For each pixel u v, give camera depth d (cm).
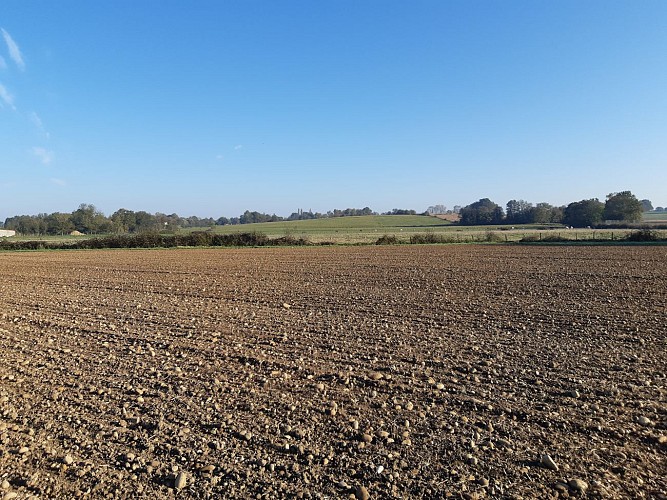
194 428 621
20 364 902
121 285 2050
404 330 1132
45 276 2505
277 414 660
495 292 1678
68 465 534
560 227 10675
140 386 777
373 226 12988
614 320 1191
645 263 2580
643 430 598
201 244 5259
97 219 10394
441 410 668
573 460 532
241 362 902
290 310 1409
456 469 518
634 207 10138
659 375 789
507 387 746
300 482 498
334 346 998
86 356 950
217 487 491
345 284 1956
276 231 11131
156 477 511
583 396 704
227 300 1611
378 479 502
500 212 13325
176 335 1112
